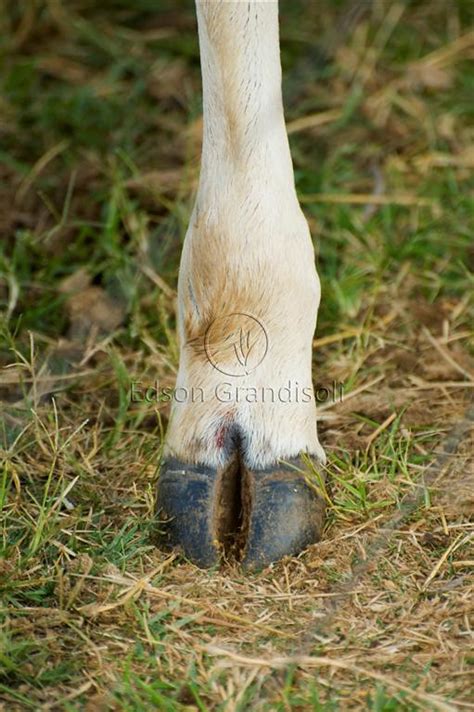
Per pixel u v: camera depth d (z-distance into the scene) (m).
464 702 3.28
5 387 4.69
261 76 3.72
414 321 5.02
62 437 4.42
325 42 6.80
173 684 3.34
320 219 5.55
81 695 3.34
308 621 3.58
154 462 4.24
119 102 6.35
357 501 4.04
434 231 5.49
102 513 4.00
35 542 3.81
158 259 5.27
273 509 3.77
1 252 5.25
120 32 6.92
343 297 5.04
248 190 3.77
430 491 4.11
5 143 6.12
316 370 4.75
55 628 3.59
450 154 6.04
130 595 3.64
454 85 6.50
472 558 3.85
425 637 3.52
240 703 3.26
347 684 3.35
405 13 7.05
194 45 6.78
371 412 4.52
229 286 3.78
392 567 3.79
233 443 3.82
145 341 4.80
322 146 6.12
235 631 3.55
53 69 6.66
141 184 5.68
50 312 5.10
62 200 5.73
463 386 4.65
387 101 6.39
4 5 7.04
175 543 3.80
